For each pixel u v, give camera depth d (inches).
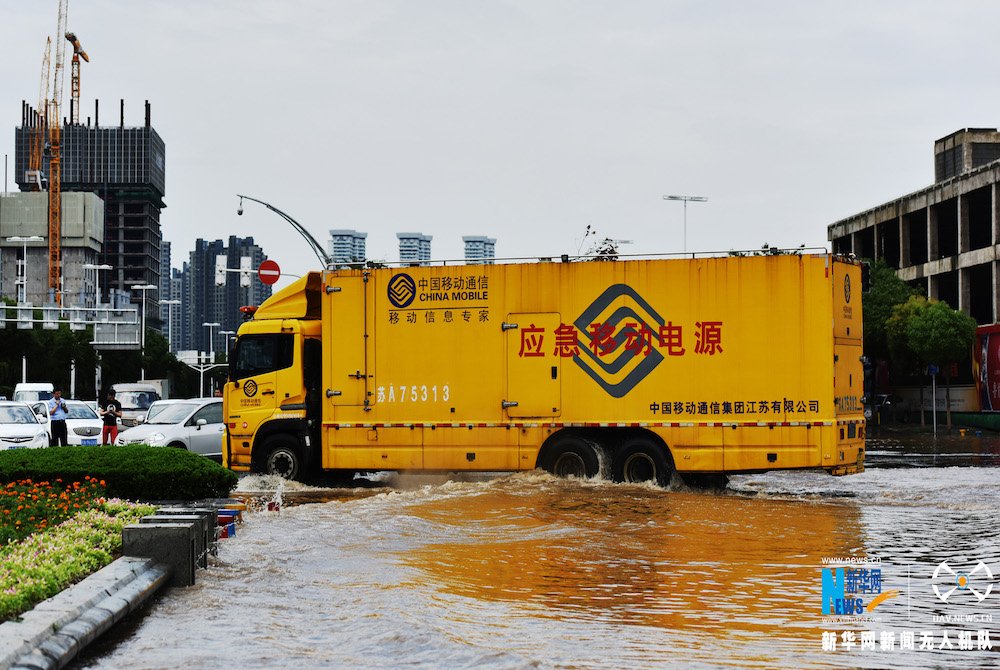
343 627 357.4
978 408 2332.7
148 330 5034.5
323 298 851.4
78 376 3619.6
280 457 876.6
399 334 837.2
